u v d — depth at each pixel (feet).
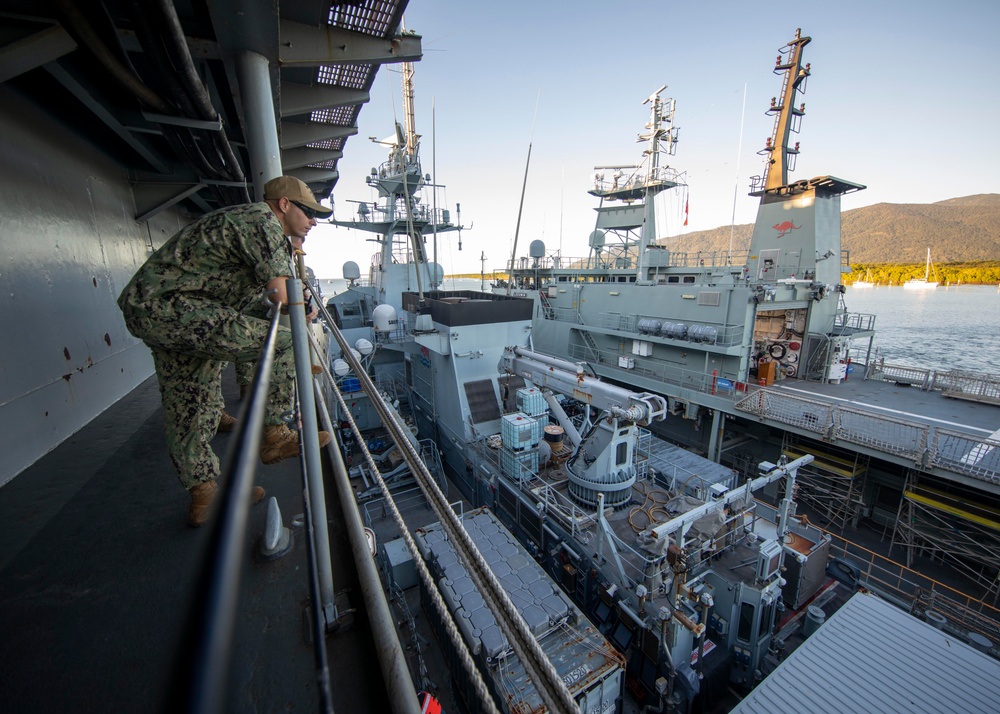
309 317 7.25
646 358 64.18
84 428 13.57
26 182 12.10
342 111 21.70
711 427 57.00
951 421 45.21
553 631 23.41
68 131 14.48
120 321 17.17
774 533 33.32
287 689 5.30
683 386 58.39
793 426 46.55
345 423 48.98
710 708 27.27
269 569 7.17
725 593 28.17
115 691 5.49
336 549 7.50
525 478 39.47
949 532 38.17
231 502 1.52
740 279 58.75
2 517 8.79
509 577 25.73
